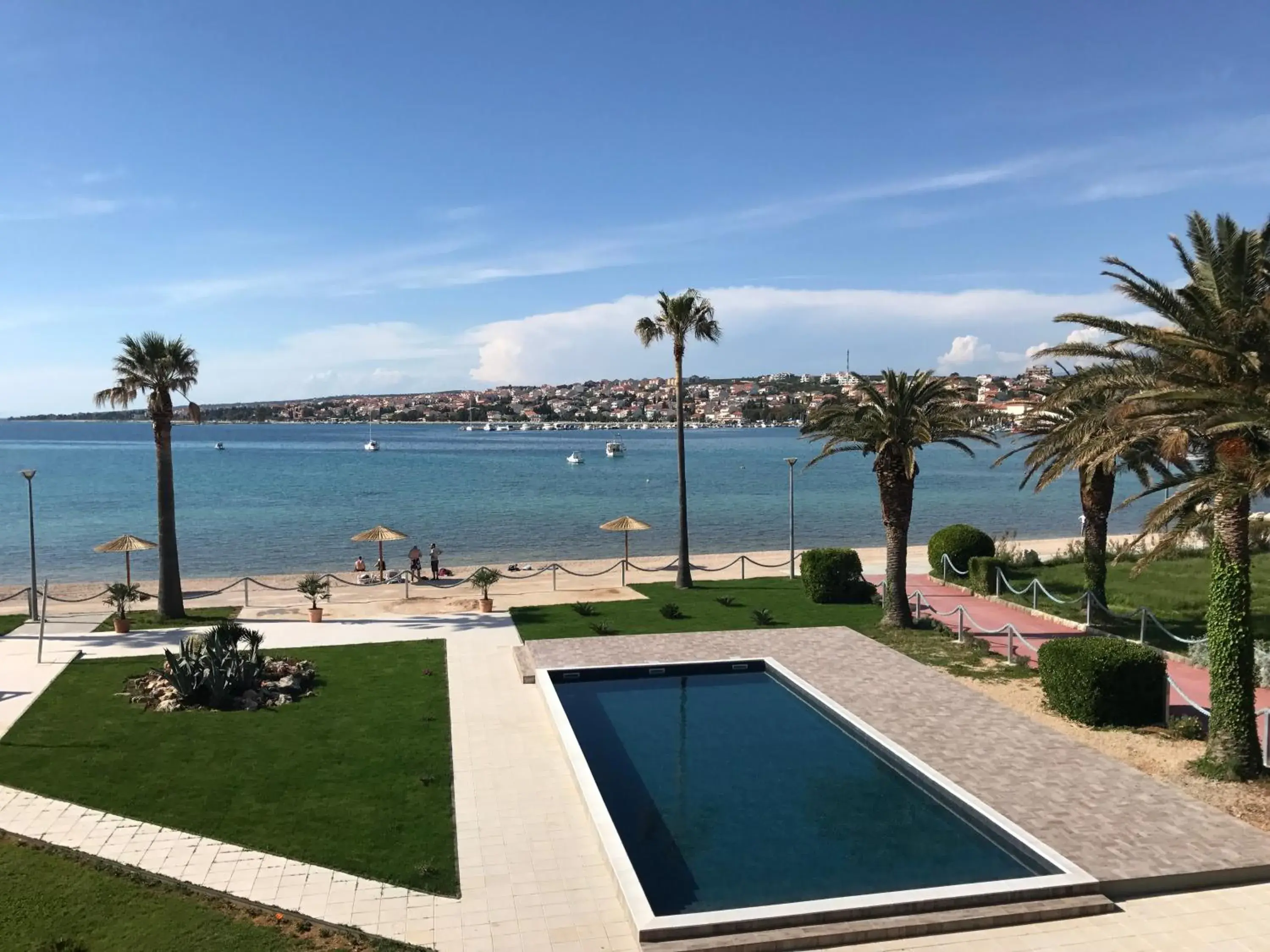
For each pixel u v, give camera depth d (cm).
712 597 2969
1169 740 1493
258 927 947
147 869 1069
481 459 13775
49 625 2494
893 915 958
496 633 2403
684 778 1382
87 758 1439
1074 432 1541
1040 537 5384
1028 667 1972
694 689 1891
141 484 8669
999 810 1207
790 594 3006
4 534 5231
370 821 1210
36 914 962
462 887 1035
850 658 2058
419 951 904
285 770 1396
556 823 1209
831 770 1417
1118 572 3312
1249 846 1107
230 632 1877
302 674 1919
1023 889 989
